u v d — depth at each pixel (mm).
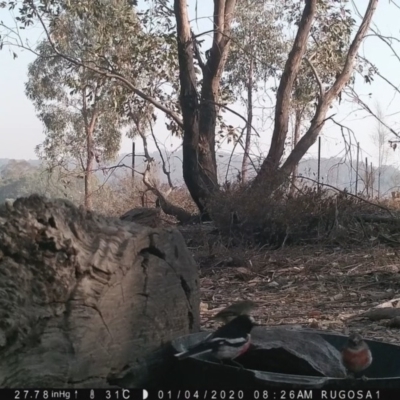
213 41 16391
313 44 20719
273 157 15797
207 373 3412
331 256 11648
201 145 15992
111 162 33312
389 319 7207
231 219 12938
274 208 12938
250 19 23953
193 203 19469
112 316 3340
